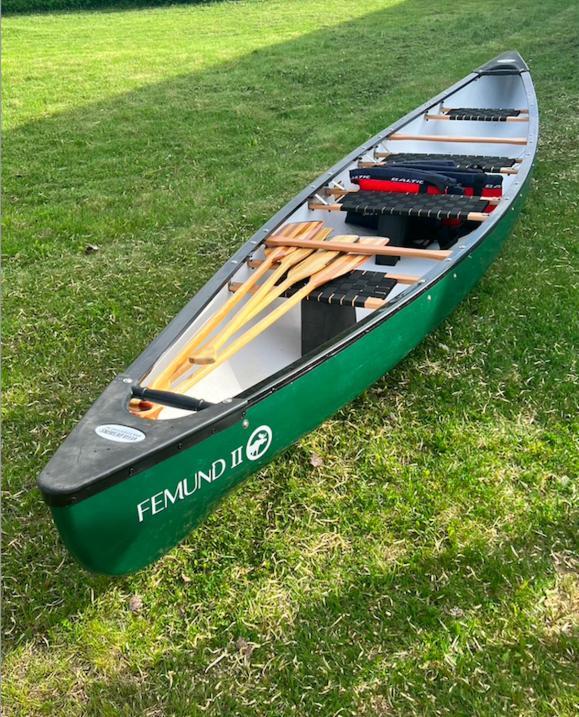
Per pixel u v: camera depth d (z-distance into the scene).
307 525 2.95
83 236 5.62
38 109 9.11
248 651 2.48
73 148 7.71
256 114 8.71
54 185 6.73
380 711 2.28
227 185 6.55
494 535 2.85
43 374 3.94
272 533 2.93
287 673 2.40
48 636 2.54
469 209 4.20
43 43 13.73
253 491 3.13
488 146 6.29
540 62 10.21
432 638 2.47
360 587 2.68
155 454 2.28
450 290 3.79
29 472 3.26
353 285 3.59
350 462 3.26
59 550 2.87
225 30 14.45
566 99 8.48
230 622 2.59
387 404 3.61
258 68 10.91
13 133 8.22
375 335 3.21
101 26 15.75
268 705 2.31
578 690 2.28
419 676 2.36
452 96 6.79
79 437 2.35
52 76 10.88
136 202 6.26
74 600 2.66
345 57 11.34
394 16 14.55
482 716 2.23
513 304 4.38
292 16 15.57
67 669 2.44
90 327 4.38
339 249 3.90
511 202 4.41
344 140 7.60
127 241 5.55
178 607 2.66
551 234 5.24
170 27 15.22
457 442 3.33
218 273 3.66
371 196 4.48
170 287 4.80
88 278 4.94
